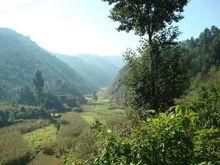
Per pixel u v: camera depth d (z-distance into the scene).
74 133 84.94
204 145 4.87
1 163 55.88
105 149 4.95
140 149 4.67
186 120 4.52
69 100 193.88
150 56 31.89
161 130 4.67
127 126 11.52
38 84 175.50
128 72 32.56
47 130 102.75
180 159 4.52
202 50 141.62
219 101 12.58
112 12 32.97
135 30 32.72
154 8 31.78
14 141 79.69
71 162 6.05
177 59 31.91
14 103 178.38
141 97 31.77
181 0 31.20
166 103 31.31
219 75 105.31
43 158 58.09
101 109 174.12
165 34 32.19
